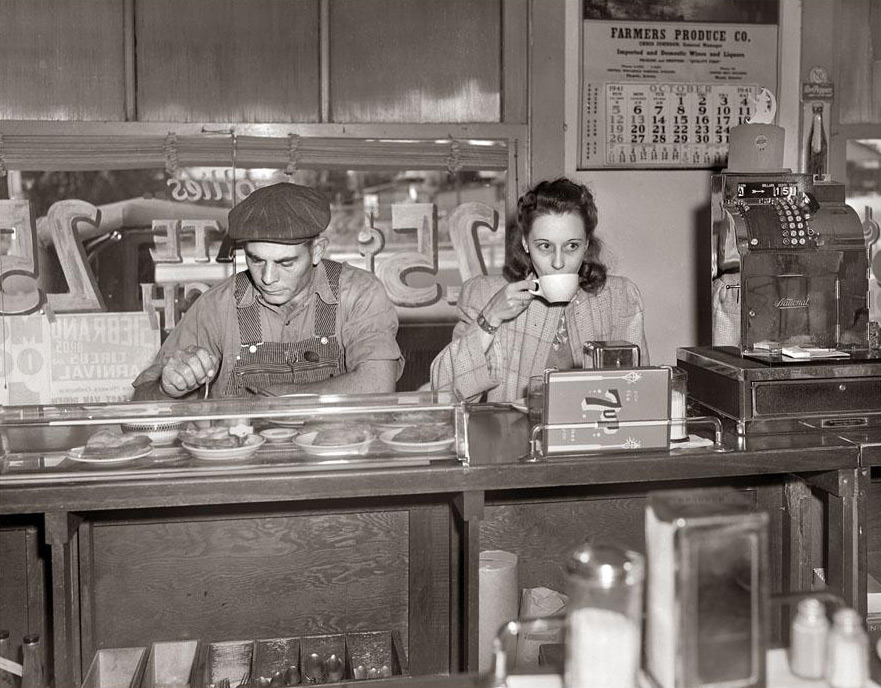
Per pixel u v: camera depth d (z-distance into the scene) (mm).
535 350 2627
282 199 2383
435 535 2221
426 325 3730
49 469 1728
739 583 1171
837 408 2166
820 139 3889
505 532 2279
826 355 2248
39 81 3441
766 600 1189
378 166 3629
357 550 2203
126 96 3484
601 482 1870
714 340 2492
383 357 2545
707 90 3789
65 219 3496
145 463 1771
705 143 3809
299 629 2193
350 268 2707
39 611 2100
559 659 1774
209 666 2117
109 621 2111
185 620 2145
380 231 3670
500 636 1290
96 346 3559
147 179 3531
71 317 3535
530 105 3682
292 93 3576
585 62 3697
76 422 1761
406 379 3736
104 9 3453
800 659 1298
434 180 3678
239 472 1742
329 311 2633
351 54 3592
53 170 3469
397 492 1787
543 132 3697
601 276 2648
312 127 3582
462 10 3637
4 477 1691
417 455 1827
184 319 2664
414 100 3641
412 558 2221
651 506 1258
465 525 1905
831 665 1257
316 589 2193
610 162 3750
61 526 1716
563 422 1895
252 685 2002
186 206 3555
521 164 3695
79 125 3455
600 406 1903
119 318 3562
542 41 3662
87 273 3531
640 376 1918
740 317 2328
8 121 3428
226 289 2648
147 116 3510
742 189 2342
